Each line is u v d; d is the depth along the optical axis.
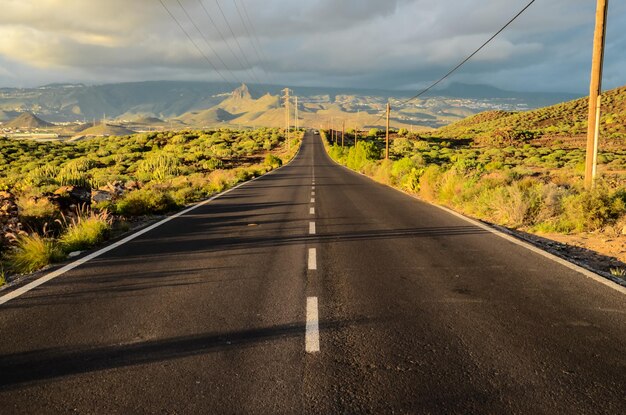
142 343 4.05
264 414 2.90
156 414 2.91
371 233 9.98
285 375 3.42
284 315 4.76
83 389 3.24
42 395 3.16
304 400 3.06
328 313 4.82
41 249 7.31
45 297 5.45
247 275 6.43
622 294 5.42
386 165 31.84
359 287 5.79
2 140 104.00
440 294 5.46
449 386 3.24
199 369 3.53
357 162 49.09
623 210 9.95
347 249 8.26
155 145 93.19
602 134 93.38
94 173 47.88
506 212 11.46
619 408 2.94
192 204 16.70
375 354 3.79
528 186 15.48
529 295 5.40
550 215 10.92
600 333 4.21
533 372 3.44
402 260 7.32
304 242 8.97
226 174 36.62
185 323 4.54
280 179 33.38
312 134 180.88
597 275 6.29
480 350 3.85
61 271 6.71
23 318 4.72
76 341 4.10
